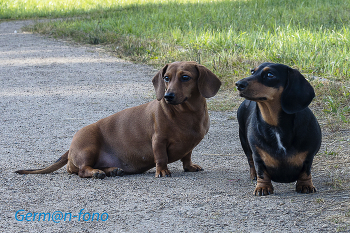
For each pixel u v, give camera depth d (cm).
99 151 446
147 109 434
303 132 322
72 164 444
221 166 455
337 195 329
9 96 823
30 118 676
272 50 950
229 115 661
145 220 302
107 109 712
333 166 414
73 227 295
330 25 1209
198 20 1484
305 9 1517
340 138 503
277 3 1758
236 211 309
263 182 346
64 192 372
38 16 2394
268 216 296
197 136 415
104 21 1678
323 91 689
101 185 392
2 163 474
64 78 960
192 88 398
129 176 434
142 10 2025
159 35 1316
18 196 362
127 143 440
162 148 414
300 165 331
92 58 1169
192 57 1002
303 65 827
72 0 2827
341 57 829
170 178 407
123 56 1162
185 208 321
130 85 875
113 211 322
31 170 438
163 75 416
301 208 306
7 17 2383
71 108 727
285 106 313
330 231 267
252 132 340
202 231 279
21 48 1374
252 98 315
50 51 1298
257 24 1323
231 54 990
